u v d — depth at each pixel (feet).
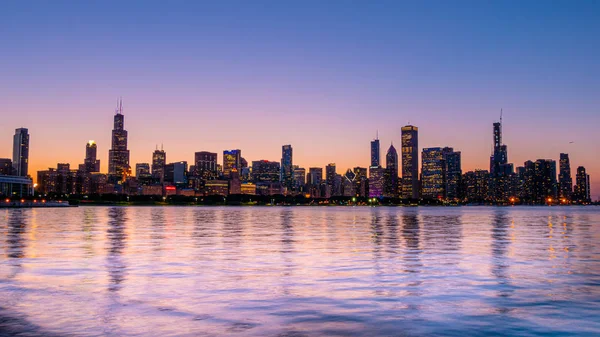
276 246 139.44
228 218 422.82
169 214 565.94
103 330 49.37
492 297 66.33
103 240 157.48
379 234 196.24
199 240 160.66
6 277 81.15
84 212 599.57
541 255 116.67
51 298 64.49
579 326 51.93
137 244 143.74
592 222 340.39
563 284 76.33
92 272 86.99
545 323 53.06
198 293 68.28
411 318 55.06
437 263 101.19
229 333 48.70
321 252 122.83
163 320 53.47
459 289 72.02
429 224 301.22
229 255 115.14
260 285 74.64
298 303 62.28
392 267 94.79
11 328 49.88
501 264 99.81
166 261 103.09
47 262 100.32
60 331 48.93
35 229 217.15
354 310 58.65
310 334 48.62
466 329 50.70
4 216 398.21
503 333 49.34
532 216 531.50
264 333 48.80
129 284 75.00
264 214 604.49
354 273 86.94
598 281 79.30
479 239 169.07
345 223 315.78
